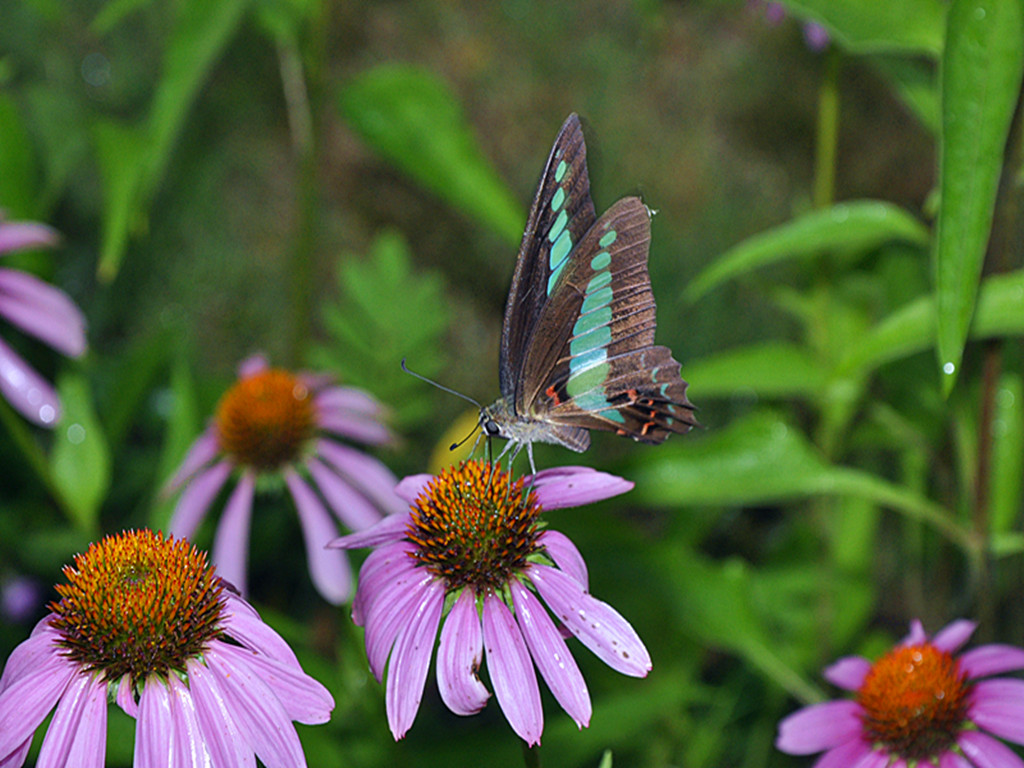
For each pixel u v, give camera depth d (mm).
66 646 542
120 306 909
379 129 701
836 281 709
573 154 573
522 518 556
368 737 656
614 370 580
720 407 870
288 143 940
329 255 939
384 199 943
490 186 701
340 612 666
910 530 739
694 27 923
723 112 920
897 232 619
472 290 948
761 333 876
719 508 720
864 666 600
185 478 678
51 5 722
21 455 764
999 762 575
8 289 660
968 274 564
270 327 928
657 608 695
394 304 788
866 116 917
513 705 542
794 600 726
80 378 685
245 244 931
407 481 569
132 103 897
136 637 538
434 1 944
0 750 534
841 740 590
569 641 708
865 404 674
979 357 655
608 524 647
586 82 926
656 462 638
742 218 897
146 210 877
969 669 586
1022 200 646
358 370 786
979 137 564
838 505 721
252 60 931
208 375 916
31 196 693
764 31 913
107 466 677
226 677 540
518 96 931
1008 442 644
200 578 546
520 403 578
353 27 939
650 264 887
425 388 827
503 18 937
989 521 637
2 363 659
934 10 587
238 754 535
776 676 634
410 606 553
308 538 668
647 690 672
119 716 593
